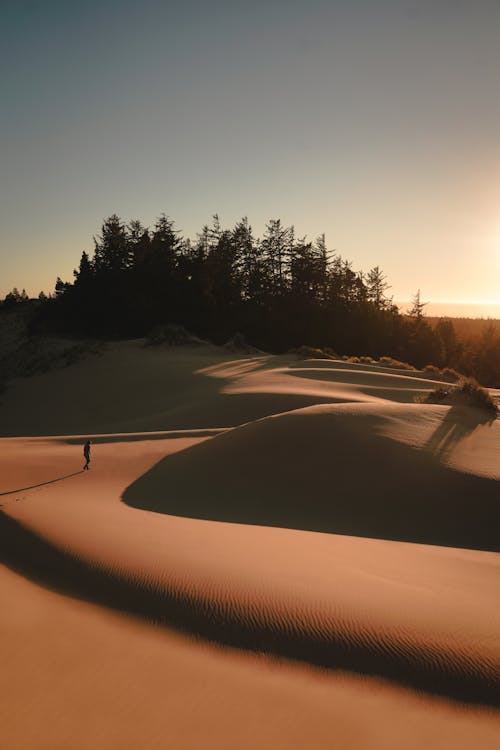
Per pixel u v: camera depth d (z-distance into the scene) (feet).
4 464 76.69
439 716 20.79
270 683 22.50
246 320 350.23
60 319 341.41
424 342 410.31
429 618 27.40
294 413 80.07
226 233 405.80
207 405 147.13
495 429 75.15
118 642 25.50
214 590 30.53
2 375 263.90
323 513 54.70
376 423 73.82
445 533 49.96
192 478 66.39
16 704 20.79
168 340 270.05
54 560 35.86
